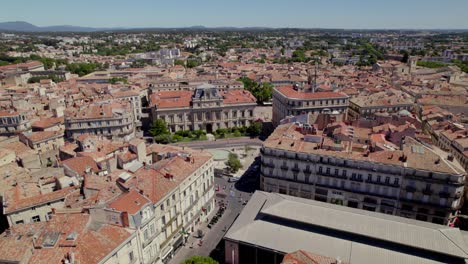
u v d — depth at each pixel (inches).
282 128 5866.1
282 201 3900.1
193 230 4566.9
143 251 3395.7
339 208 3863.2
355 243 3326.8
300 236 3481.8
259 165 6599.4
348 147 4886.8
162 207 3752.5
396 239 3218.5
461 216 4751.5
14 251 2979.8
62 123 7677.2
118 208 3228.3
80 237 2930.6
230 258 3690.9
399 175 4325.8
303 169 4923.7
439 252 3048.7
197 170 4507.9
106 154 5162.4
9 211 3727.9
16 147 6008.9
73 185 4335.6
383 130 5659.5
